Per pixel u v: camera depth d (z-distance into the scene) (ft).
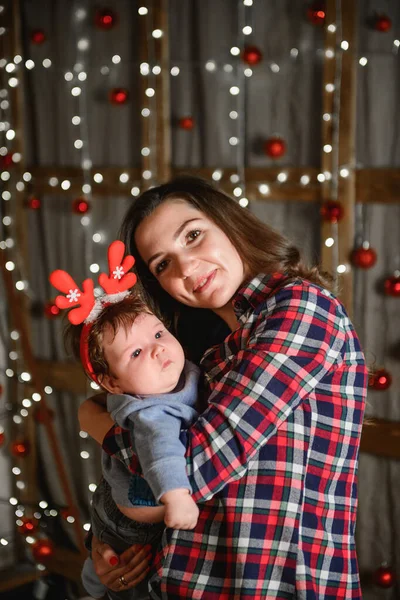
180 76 8.85
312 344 3.88
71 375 10.41
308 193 8.01
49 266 10.59
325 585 3.87
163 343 4.19
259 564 3.73
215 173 8.68
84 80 9.73
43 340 10.77
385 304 7.61
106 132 9.67
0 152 10.71
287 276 4.31
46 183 10.37
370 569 8.04
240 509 3.76
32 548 9.63
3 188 10.80
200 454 3.63
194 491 3.59
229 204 4.57
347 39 7.40
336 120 7.61
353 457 4.08
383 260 7.57
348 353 4.10
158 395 4.10
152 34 8.88
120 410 3.95
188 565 3.84
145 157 9.20
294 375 3.77
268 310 4.08
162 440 3.67
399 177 7.30
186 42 8.73
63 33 9.80
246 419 3.66
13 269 10.81
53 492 10.91
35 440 10.93
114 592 4.51
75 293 4.26
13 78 10.33
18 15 10.16
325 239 7.84
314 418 3.92
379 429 7.70
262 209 8.44
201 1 8.50
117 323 4.17
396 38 7.17
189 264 4.43
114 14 9.16
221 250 4.46
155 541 4.26
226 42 8.38
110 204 9.79
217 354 4.37
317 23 7.58
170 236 4.49
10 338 10.95
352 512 4.07
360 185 7.61
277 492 3.77
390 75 7.27
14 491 11.18
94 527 4.62
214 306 4.48
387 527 7.88
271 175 8.28
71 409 10.55
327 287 4.59
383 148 7.43
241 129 8.45
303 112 7.95
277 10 7.92
